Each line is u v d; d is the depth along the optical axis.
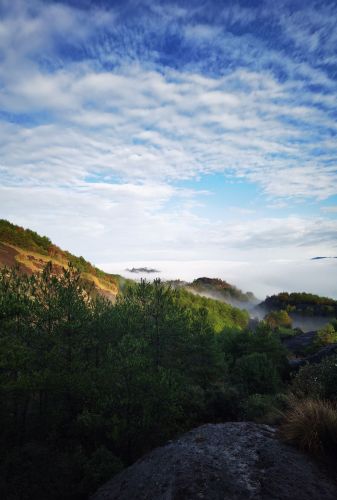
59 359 16.89
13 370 13.30
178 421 19.58
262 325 42.94
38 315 17.64
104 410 16.09
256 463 6.47
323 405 7.68
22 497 10.54
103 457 12.83
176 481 6.30
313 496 5.48
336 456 6.52
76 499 11.23
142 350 22.33
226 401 21.42
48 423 16.53
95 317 21.41
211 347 28.80
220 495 5.69
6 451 12.50
